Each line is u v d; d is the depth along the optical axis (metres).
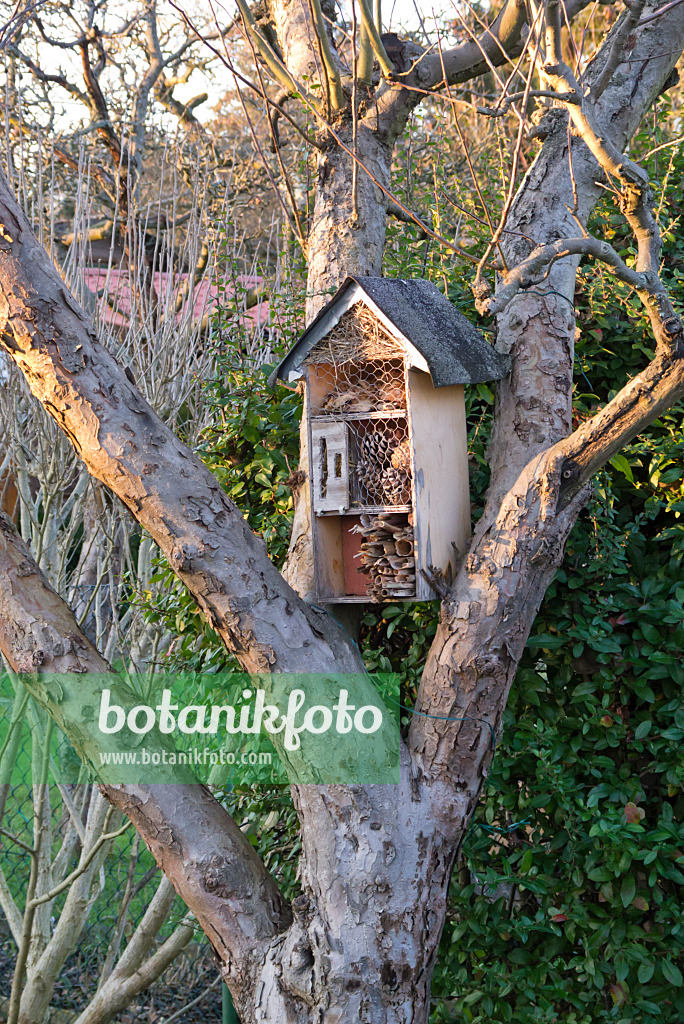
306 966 1.88
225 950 1.98
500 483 2.18
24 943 3.54
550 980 2.41
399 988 1.88
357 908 1.87
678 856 2.34
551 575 2.04
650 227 1.82
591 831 2.30
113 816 3.74
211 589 1.93
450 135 4.76
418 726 2.08
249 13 2.49
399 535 2.14
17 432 3.89
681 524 2.49
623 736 2.42
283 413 2.77
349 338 2.20
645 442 2.44
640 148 3.16
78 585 4.11
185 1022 4.01
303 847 1.99
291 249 3.59
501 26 2.65
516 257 2.36
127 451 1.91
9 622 2.04
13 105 4.44
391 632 2.45
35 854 3.59
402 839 1.93
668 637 2.45
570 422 2.26
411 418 2.10
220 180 6.60
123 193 6.53
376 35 2.36
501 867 2.56
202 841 2.00
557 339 2.28
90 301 4.29
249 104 7.32
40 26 5.04
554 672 2.57
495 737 2.05
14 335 1.89
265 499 2.77
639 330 2.70
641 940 2.36
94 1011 3.70
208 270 4.51
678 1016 2.36
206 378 4.32
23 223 1.90
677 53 2.59
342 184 2.64
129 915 4.62
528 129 2.16
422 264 3.28
